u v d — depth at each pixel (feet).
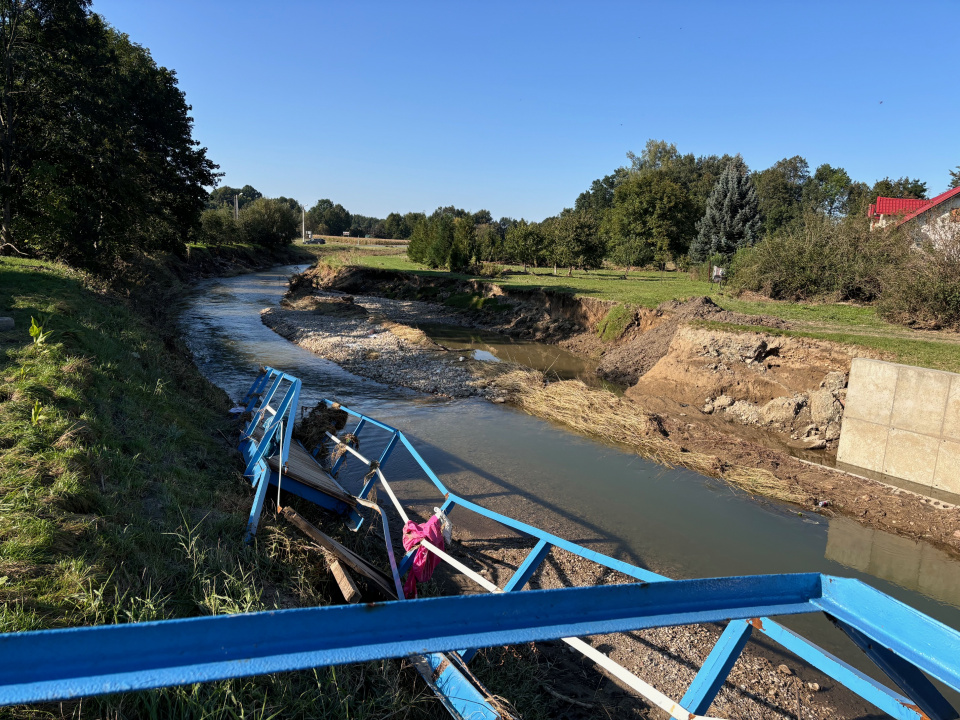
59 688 4.05
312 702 12.00
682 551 26.35
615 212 172.35
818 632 20.67
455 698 11.32
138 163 101.55
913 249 57.00
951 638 5.64
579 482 33.88
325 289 136.67
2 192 74.69
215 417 36.65
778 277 73.31
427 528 21.30
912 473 34.73
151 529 17.02
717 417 46.70
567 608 5.92
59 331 34.14
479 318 99.04
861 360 36.99
